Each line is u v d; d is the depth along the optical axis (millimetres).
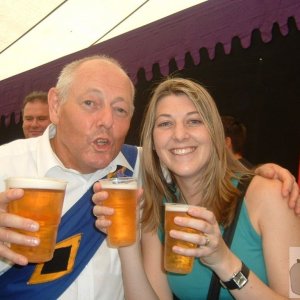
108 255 1664
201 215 1187
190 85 1642
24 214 1021
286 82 4488
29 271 1528
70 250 1592
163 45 2525
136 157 1957
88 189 1686
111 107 1545
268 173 1562
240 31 2145
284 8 1980
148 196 1760
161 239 1711
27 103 3453
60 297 1552
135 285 1521
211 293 1520
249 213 1533
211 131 1618
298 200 1423
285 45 4438
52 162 1641
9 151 1723
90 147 1553
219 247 1229
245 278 1276
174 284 1628
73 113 1549
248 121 4840
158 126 1669
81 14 3221
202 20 2320
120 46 2812
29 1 3100
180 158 1619
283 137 4500
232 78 4984
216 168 1644
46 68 3373
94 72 1548
